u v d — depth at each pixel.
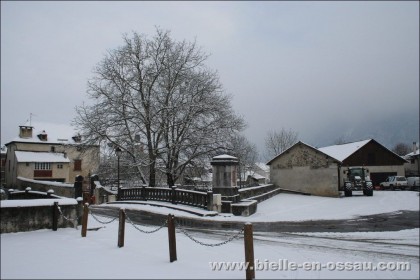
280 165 37.34
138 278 6.91
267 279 7.12
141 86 29.62
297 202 26.98
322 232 13.57
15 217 11.59
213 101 29.77
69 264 7.87
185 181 34.44
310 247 10.65
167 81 30.34
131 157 30.97
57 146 53.84
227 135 29.89
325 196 32.62
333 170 32.44
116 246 9.88
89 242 10.37
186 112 28.86
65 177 51.94
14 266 7.70
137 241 10.75
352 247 10.66
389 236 12.62
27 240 10.50
